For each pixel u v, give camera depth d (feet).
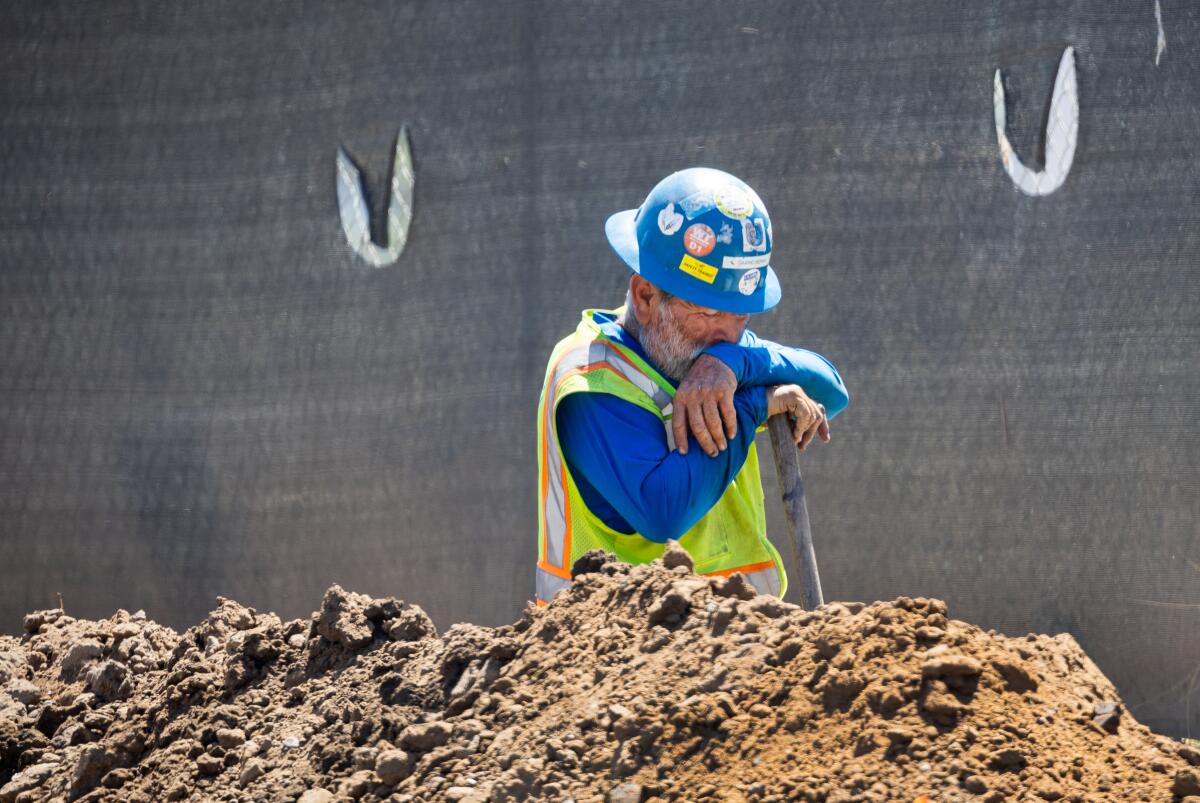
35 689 35.63
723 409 27.61
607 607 23.98
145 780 26.30
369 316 57.36
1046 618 54.44
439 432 56.85
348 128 57.36
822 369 30.58
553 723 21.67
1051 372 54.29
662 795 19.56
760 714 20.22
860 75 54.80
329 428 57.62
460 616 56.54
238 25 57.93
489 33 56.34
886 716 19.56
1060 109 54.03
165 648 37.32
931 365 54.80
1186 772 18.45
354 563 57.36
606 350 29.01
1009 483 54.49
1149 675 53.98
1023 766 18.75
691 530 29.96
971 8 54.24
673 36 55.52
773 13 55.06
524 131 56.18
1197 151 53.57
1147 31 53.67
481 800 20.53
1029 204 54.24
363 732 23.82
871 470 55.11
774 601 22.56
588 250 55.88
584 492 28.84
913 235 54.70
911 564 54.95
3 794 27.89
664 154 55.62
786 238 55.26
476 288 56.59
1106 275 54.03
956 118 54.44
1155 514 53.98
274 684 28.14
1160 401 53.93
